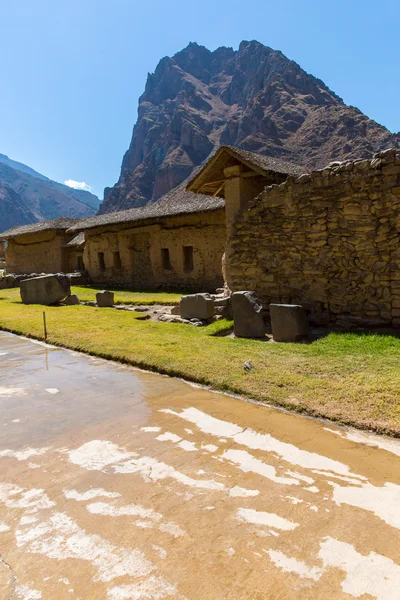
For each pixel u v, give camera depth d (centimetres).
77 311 1195
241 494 289
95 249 2469
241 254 956
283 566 222
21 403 482
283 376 523
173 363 600
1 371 619
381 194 735
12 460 344
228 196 1076
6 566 225
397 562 224
